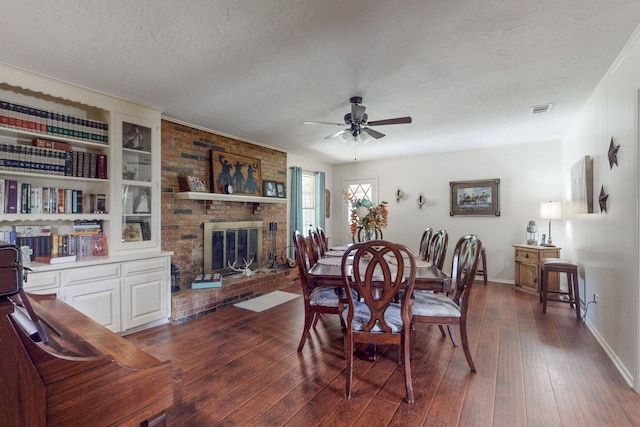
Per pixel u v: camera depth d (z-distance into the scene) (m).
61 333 1.01
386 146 5.10
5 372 0.57
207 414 1.77
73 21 1.75
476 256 2.19
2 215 2.33
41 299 1.42
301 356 2.49
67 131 2.66
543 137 4.49
